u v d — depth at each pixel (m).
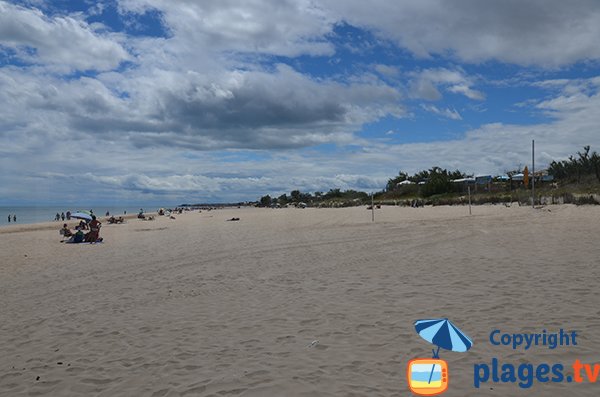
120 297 9.59
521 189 60.19
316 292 9.13
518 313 6.80
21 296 10.16
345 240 19.12
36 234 32.50
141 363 5.66
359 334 6.29
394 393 4.44
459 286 8.88
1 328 7.59
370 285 9.51
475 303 7.51
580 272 9.58
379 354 5.49
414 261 12.52
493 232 19.19
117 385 5.04
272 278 10.98
